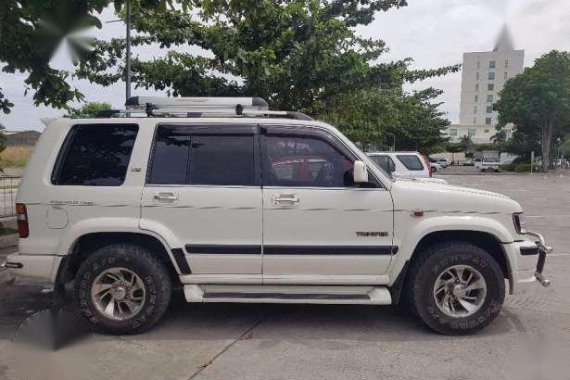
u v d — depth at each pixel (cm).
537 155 5531
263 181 462
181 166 466
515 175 4291
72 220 459
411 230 456
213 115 492
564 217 1357
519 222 473
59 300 482
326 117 1195
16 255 465
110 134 475
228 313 527
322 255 457
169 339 455
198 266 461
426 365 402
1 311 531
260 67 985
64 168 469
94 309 458
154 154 468
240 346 440
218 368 396
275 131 473
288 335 467
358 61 1011
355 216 456
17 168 1262
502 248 466
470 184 2944
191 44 1007
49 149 471
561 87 4500
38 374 385
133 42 1100
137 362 406
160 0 632
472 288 465
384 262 460
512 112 4819
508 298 586
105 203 456
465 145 9031
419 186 473
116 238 473
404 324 496
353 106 1261
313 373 387
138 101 491
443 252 458
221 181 462
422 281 460
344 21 1130
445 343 448
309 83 1034
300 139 472
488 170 5216
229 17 1056
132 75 1033
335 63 1010
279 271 461
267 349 434
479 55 11794
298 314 525
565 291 618
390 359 413
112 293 462
